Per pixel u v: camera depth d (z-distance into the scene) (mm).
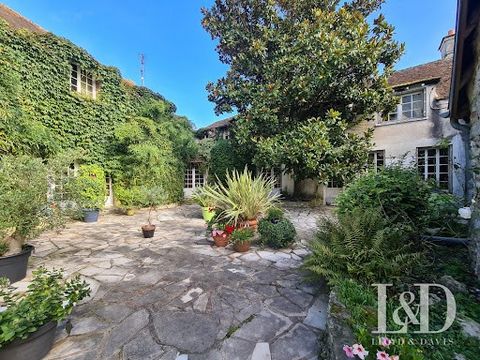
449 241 3344
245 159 10828
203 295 2635
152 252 4117
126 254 4004
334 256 2477
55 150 6961
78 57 7785
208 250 4227
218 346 1856
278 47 8727
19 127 5961
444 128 8078
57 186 3627
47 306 1687
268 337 1959
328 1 8844
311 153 7602
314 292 2713
